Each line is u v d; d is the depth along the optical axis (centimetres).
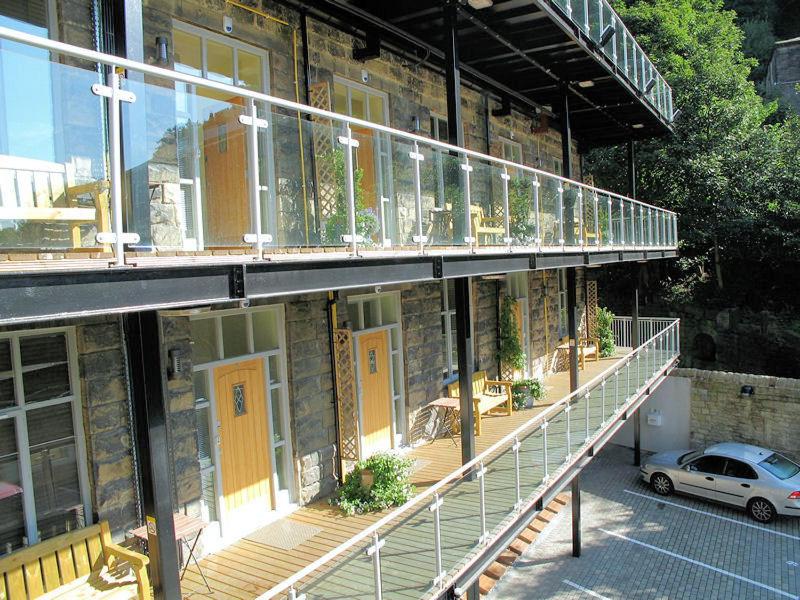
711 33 2522
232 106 417
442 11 792
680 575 1153
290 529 671
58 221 318
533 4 813
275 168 451
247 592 538
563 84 1176
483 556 630
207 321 643
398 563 524
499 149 1270
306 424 745
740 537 1298
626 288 2709
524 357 1348
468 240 693
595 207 1102
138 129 358
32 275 296
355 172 530
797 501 1320
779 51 3127
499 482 700
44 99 312
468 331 769
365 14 784
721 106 2294
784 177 2227
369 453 875
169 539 414
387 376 919
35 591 461
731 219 2303
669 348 1712
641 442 1866
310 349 752
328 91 732
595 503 1505
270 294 435
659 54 2375
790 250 2233
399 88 939
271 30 708
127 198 352
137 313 399
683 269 2530
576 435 927
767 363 2308
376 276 545
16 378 479
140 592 440
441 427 1021
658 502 1496
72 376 511
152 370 405
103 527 511
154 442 407
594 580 1143
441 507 593
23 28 481
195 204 391
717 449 1484
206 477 635
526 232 827
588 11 1014
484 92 1180
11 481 477
